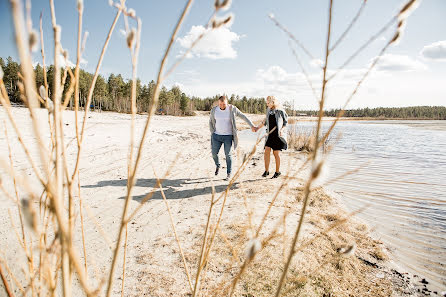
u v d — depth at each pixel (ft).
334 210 11.67
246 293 5.98
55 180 1.52
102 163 19.25
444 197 14.34
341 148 36.22
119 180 15.43
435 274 7.24
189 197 12.98
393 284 6.71
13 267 5.86
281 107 15.72
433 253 8.39
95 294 1.41
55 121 1.57
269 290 6.11
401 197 14.26
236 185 15.01
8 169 1.04
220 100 15.02
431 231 10.03
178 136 43.14
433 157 28.68
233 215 10.44
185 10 1.42
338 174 19.29
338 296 6.05
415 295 6.31
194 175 17.52
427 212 12.08
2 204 9.93
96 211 10.65
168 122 84.48
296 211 11.09
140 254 7.64
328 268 7.10
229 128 15.48
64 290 1.59
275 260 7.23
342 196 14.05
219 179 16.53
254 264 7.05
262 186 14.58
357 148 36.60
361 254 8.05
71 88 1.79
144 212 10.84
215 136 15.74
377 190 15.51
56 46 1.53
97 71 2.06
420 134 66.64
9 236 7.61
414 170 21.62
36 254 6.40
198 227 9.42
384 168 22.15
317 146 1.51
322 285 6.37
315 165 1.47
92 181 14.84
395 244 8.93
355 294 6.21
